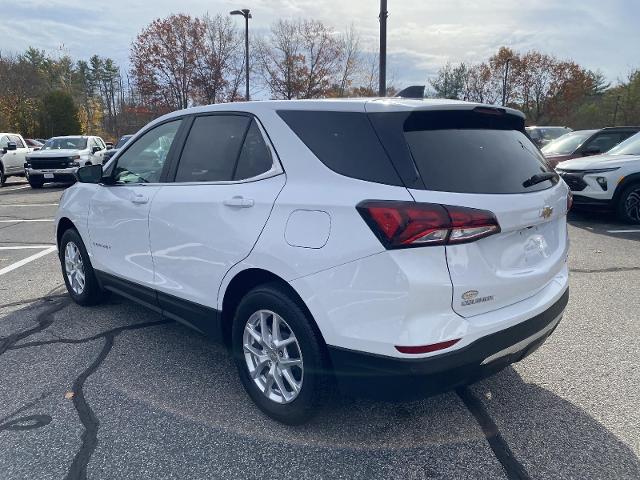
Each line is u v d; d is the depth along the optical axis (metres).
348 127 2.75
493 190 2.62
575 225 9.18
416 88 3.32
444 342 2.42
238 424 3.05
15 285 5.84
